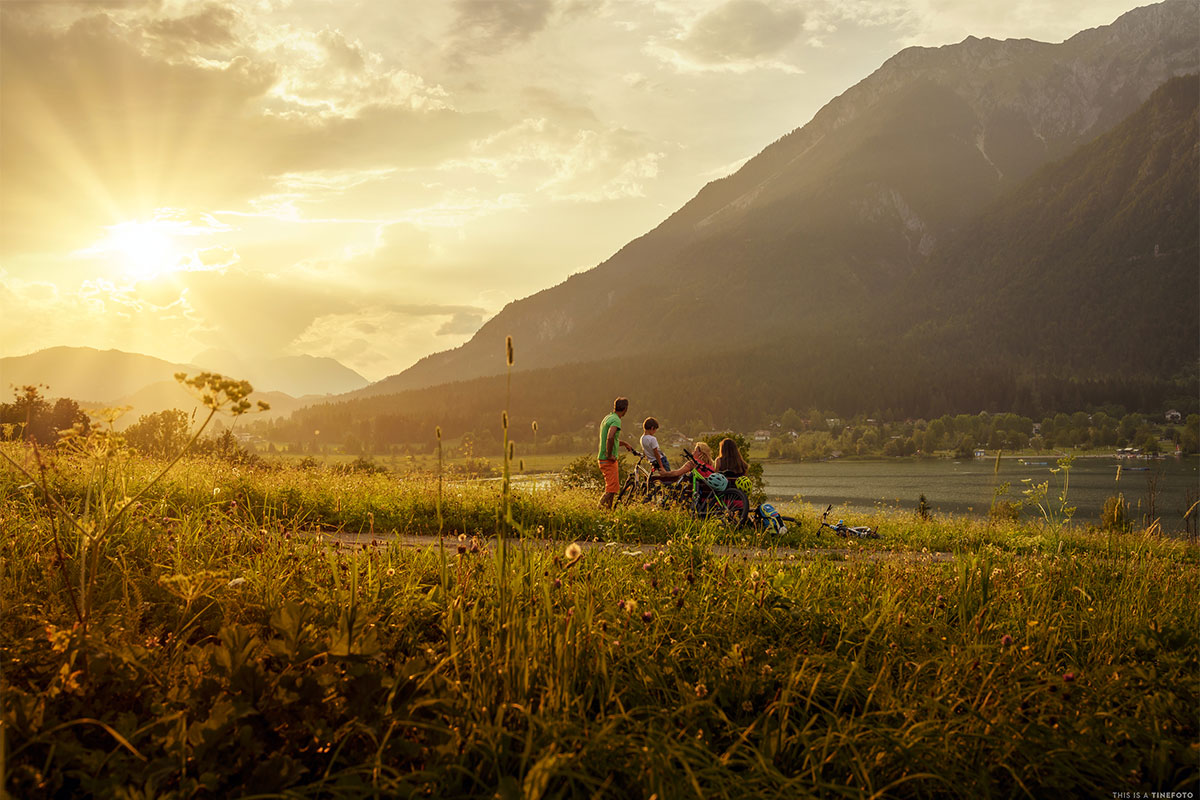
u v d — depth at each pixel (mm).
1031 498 10562
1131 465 183125
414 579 4332
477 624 3398
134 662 2861
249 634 3113
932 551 9758
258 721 2689
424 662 3000
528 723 2777
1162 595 5688
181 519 5637
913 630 4215
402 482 10797
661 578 4859
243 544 4828
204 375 2660
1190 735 3391
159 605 3803
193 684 2846
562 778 2600
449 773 2523
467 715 2799
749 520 10359
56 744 2406
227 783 2488
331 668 2848
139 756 2369
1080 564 6570
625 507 10820
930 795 2795
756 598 4398
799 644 4023
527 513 9664
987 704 3322
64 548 4387
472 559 4402
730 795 2566
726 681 3502
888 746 2926
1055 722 3389
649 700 3262
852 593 4891
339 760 2662
